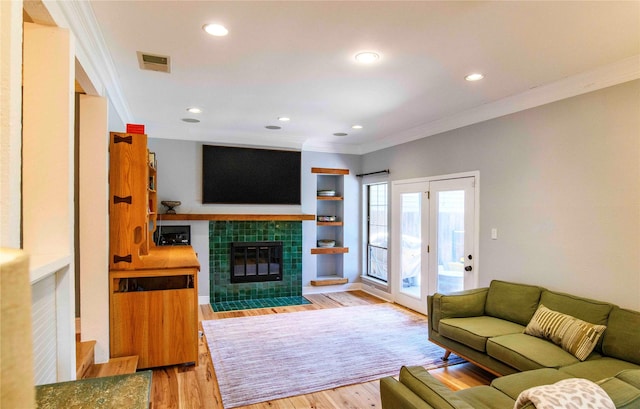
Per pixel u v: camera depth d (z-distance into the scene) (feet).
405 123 15.39
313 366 10.76
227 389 9.33
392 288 18.24
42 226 5.39
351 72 9.65
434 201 15.33
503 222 12.11
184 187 17.46
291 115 14.25
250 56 8.68
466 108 13.03
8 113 2.24
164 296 10.02
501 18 6.86
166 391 9.16
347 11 6.66
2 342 0.85
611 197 9.18
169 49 8.30
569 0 6.22
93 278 9.15
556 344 8.74
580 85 9.79
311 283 20.02
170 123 16.07
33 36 5.41
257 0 6.32
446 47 8.12
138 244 9.75
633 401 4.19
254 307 17.15
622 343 7.95
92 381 3.50
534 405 3.95
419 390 4.99
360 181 21.22
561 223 10.34
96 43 7.61
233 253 18.28
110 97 10.17
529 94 11.13
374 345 12.42
